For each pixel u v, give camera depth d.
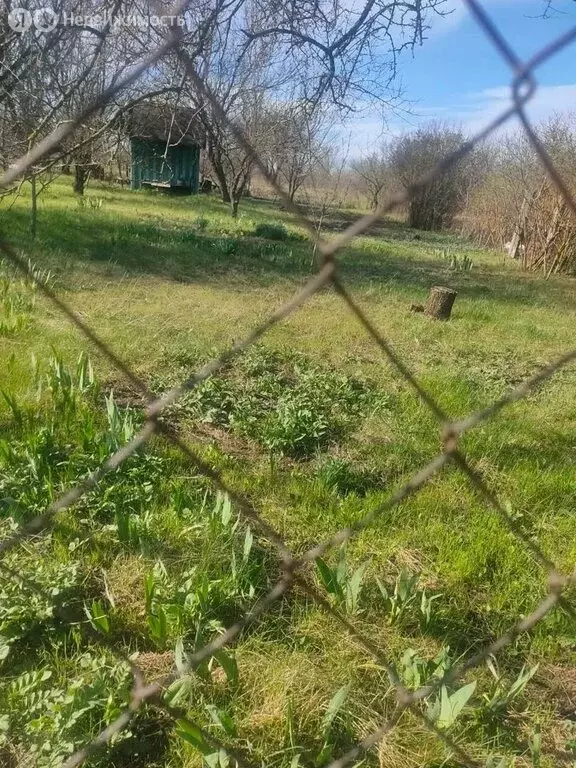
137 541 3.06
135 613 2.66
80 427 3.98
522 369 6.94
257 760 2.11
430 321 8.48
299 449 4.43
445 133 22.91
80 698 2.11
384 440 4.67
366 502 3.72
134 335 6.11
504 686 2.53
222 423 4.68
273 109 7.71
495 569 3.34
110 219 13.76
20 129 3.99
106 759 2.05
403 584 2.82
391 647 2.68
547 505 4.04
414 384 0.90
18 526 2.96
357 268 12.59
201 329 6.68
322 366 6.10
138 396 4.90
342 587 2.82
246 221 17.55
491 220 20.81
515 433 5.00
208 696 2.31
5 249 0.61
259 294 8.92
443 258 16.08
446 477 4.16
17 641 2.44
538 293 12.38
